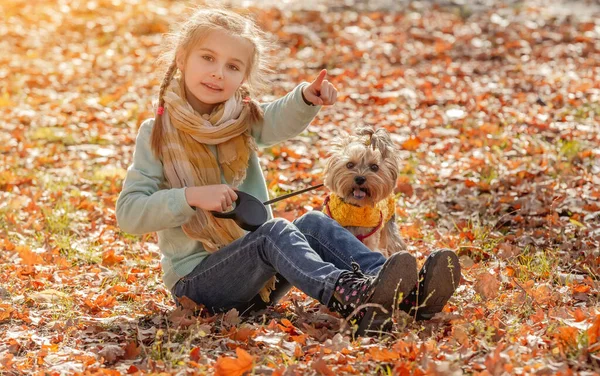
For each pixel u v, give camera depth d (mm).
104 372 3291
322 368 3156
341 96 9711
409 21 13445
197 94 3863
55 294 4523
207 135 3822
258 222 3703
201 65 3820
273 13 13773
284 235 3637
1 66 12016
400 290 3426
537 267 4707
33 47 13266
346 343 3395
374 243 4574
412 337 3352
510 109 8945
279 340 3564
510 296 4141
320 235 3865
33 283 4742
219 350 3549
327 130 8586
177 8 15344
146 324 4039
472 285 4414
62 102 10172
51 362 3541
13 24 14508
